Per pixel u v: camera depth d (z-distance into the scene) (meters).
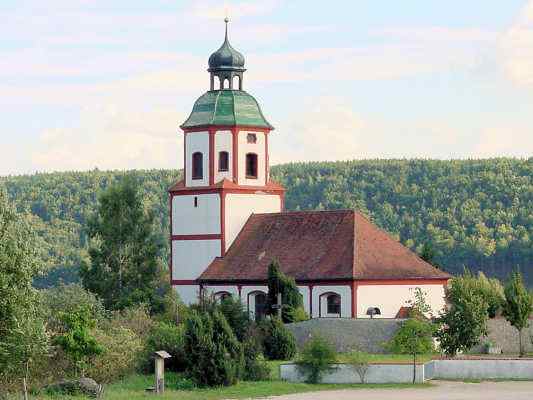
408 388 94.50
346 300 128.62
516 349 118.69
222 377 95.75
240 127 144.12
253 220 143.62
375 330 114.81
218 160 144.12
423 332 104.19
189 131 145.50
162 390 91.94
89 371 96.50
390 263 130.88
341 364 98.25
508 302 115.88
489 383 97.88
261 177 145.50
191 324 97.12
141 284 156.12
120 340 99.75
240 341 108.25
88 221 158.50
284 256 136.00
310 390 94.12
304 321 117.06
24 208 80.00
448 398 87.25
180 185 146.50
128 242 157.12
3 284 76.31
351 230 134.50
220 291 138.50
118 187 158.25
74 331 93.56
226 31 149.12
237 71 147.75
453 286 111.44
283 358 110.69
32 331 77.50
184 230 145.38
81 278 157.62
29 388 90.31
